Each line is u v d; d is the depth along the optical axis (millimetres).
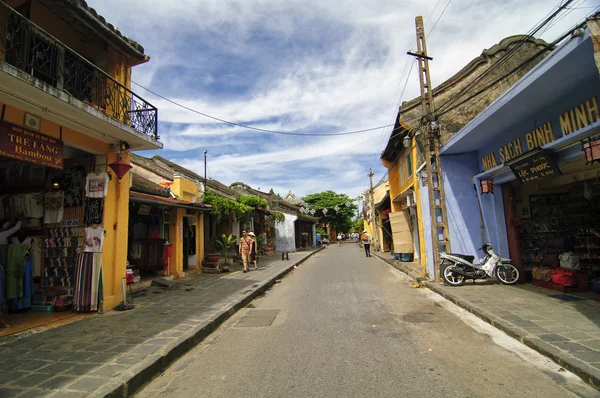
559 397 3373
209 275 13141
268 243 27672
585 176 8375
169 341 5168
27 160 5812
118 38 7461
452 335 5406
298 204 47656
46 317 6672
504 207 9922
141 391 3920
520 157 7711
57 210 7543
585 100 6074
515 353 4547
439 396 3453
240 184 32156
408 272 13070
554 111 6914
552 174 7086
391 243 24516
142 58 8414
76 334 5586
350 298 8719
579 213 9398
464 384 3697
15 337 5445
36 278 7473
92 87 7305
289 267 16016
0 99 5352
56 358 4512
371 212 35281
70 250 7410
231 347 5312
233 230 19438
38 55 5812
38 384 3732
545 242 9656
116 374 3975
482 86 11992
